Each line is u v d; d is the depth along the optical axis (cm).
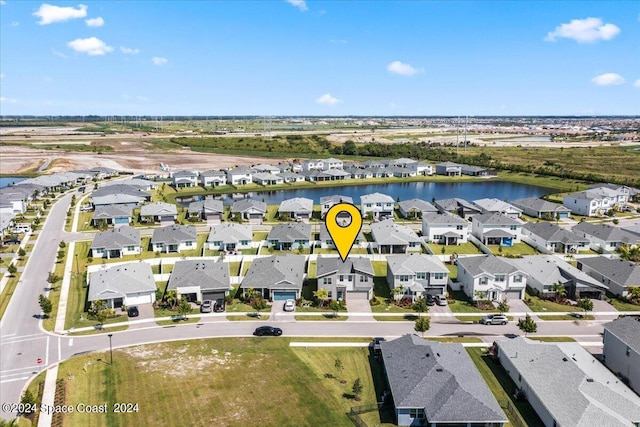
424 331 5831
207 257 8831
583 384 4272
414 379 4459
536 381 4494
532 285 7362
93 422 4225
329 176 18538
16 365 5153
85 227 10925
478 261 7275
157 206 11694
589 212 12538
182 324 6222
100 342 5709
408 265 7181
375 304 6850
